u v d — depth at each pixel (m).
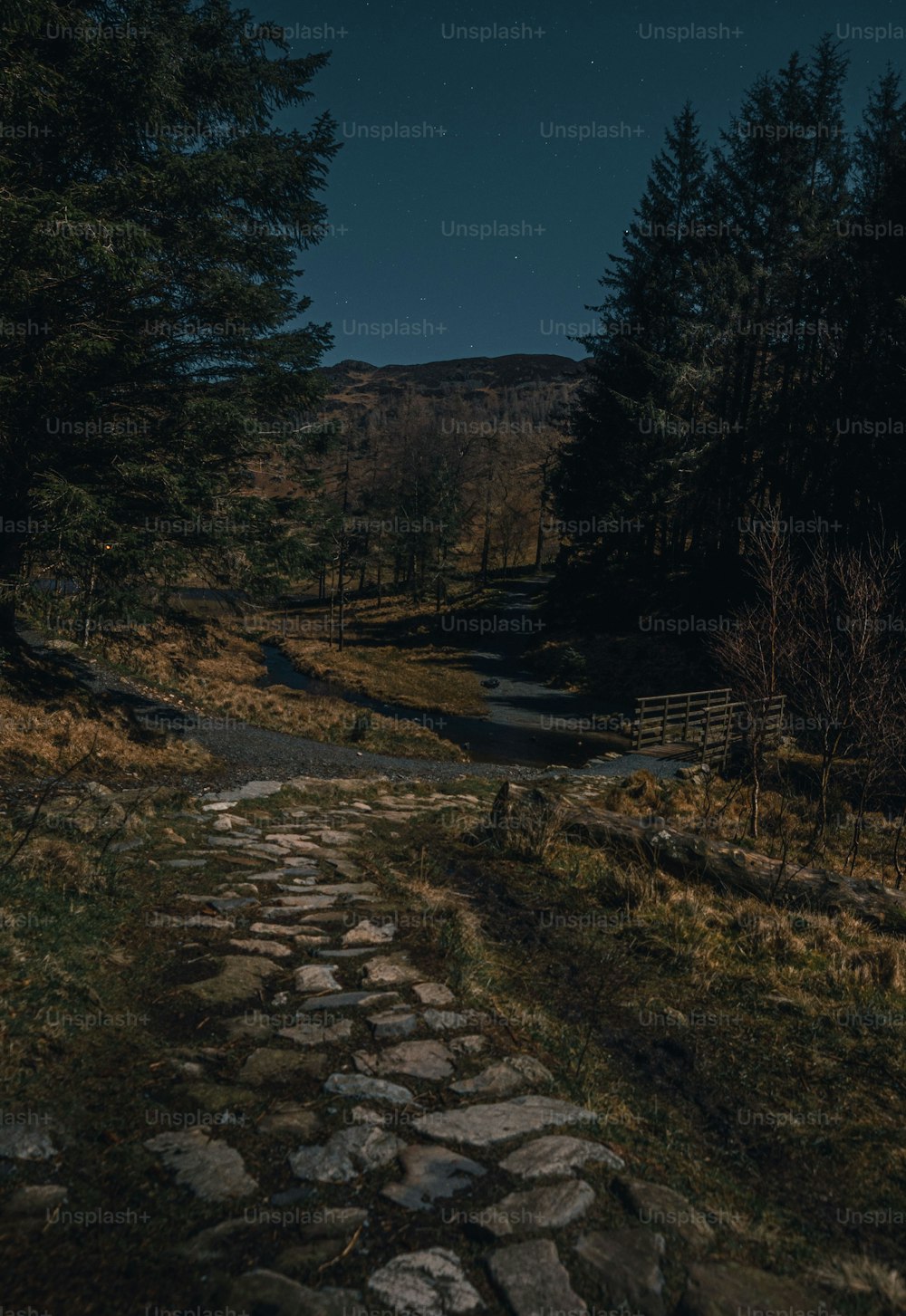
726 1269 2.32
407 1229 2.36
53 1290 1.99
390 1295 2.06
